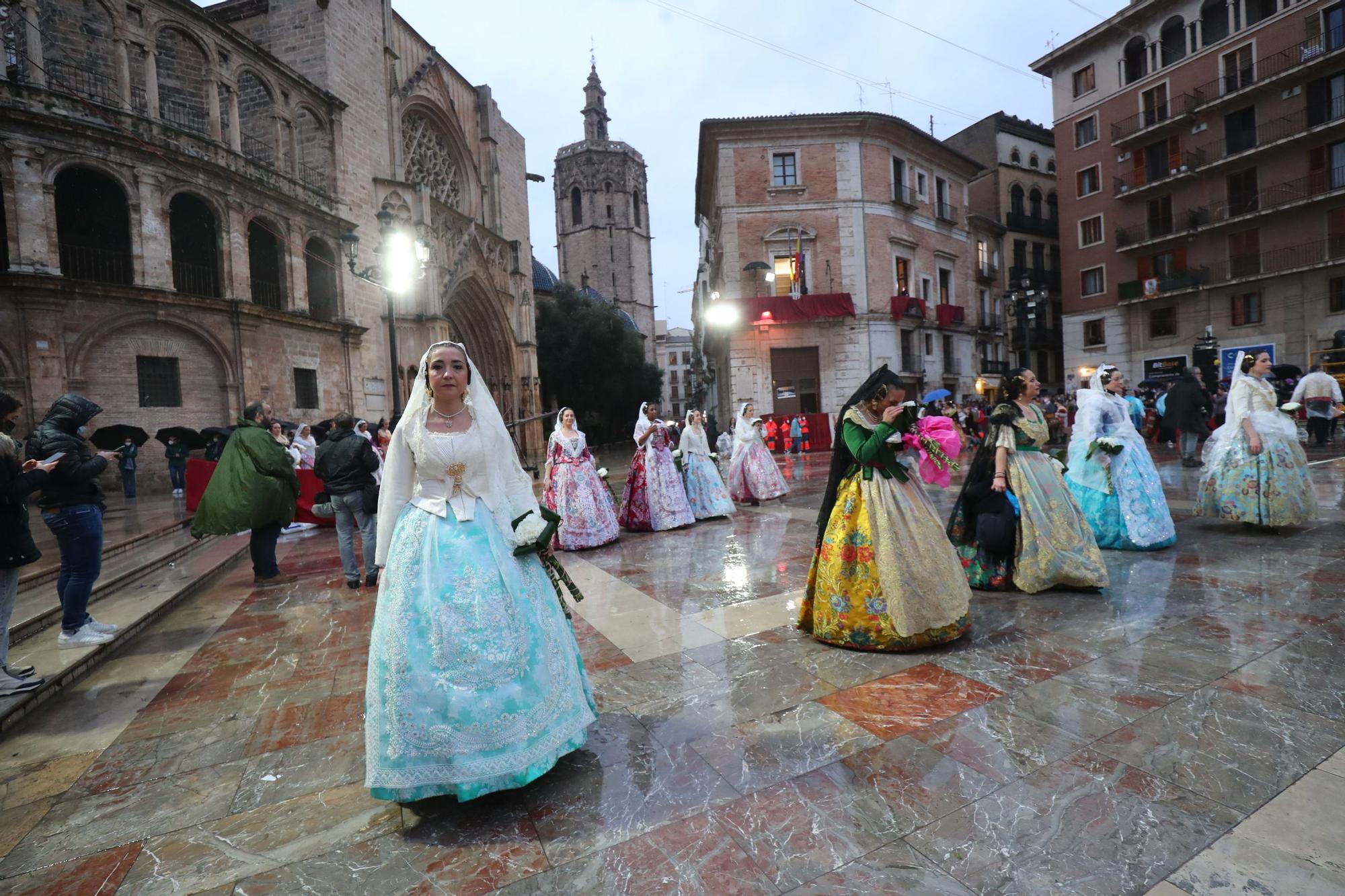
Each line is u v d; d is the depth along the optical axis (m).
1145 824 2.13
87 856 2.26
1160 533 5.70
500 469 2.71
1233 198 27.50
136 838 2.37
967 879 1.93
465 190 33.78
